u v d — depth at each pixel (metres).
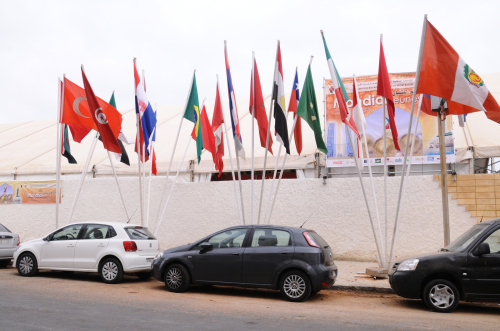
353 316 6.80
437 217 12.35
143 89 12.70
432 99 10.02
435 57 9.20
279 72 11.34
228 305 7.47
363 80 14.62
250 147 16.86
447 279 7.43
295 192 13.80
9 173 18.52
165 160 17.02
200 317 6.39
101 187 16.03
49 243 10.44
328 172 14.83
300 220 13.62
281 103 11.32
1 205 17.11
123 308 6.90
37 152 20.45
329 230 13.31
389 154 14.06
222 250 8.55
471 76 9.06
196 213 14.78
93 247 9.95
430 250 12.30
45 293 8.15
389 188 12.88
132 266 9.65
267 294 8.80
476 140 14.00
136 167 17.03
